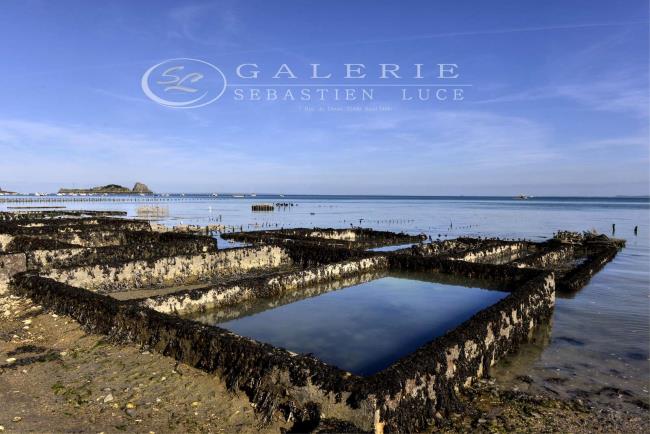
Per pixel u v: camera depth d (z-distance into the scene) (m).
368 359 9.53
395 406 6.27
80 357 8.40
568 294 16.09
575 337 11.33
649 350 10.41
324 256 20.56
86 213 60.34
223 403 6.85
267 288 14.56
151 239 24.55
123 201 132.62
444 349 7.55
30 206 86.62
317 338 10.88
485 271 17.08
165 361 8.18
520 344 10.71
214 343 7.66
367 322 12.24
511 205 125.31
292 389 6.52
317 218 64.25
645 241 34.66
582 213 79.50
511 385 8.46
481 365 8.83
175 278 17.00
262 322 12.22
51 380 7.45
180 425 6.24
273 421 6.43
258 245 20.75
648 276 19.78
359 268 18.19
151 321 8.77
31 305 11.16
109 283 15.05
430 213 80.19
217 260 18.58
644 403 7.85
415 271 18.97
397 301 14.62
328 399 6.22
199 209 91.75
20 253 13.21
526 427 6.89
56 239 22.12
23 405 6.56
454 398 7.61
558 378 8.84
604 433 6.79
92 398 6.88
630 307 14.25
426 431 6.75
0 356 8.36
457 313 13.19
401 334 11.23
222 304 13.22
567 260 25.36
